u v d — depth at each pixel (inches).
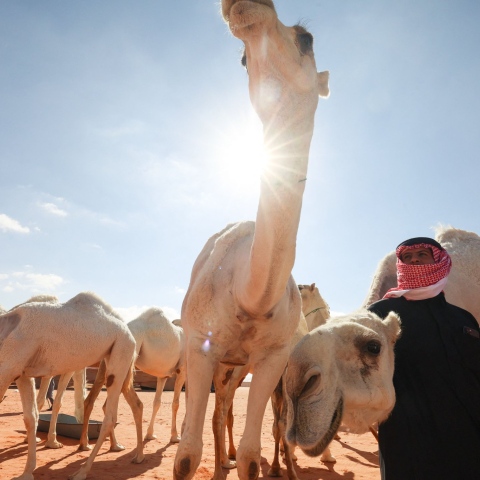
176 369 410.0
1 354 259.6
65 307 292.0
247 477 150.7
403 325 115.4
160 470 282.0
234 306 161.8
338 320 102.3
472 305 213.6
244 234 177.6
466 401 108.0
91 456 265.7
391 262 195.5
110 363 300.4
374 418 92.4
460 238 235.9
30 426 255.3
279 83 123.4
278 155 125.2
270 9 117.9
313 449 82.9
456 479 103.4
